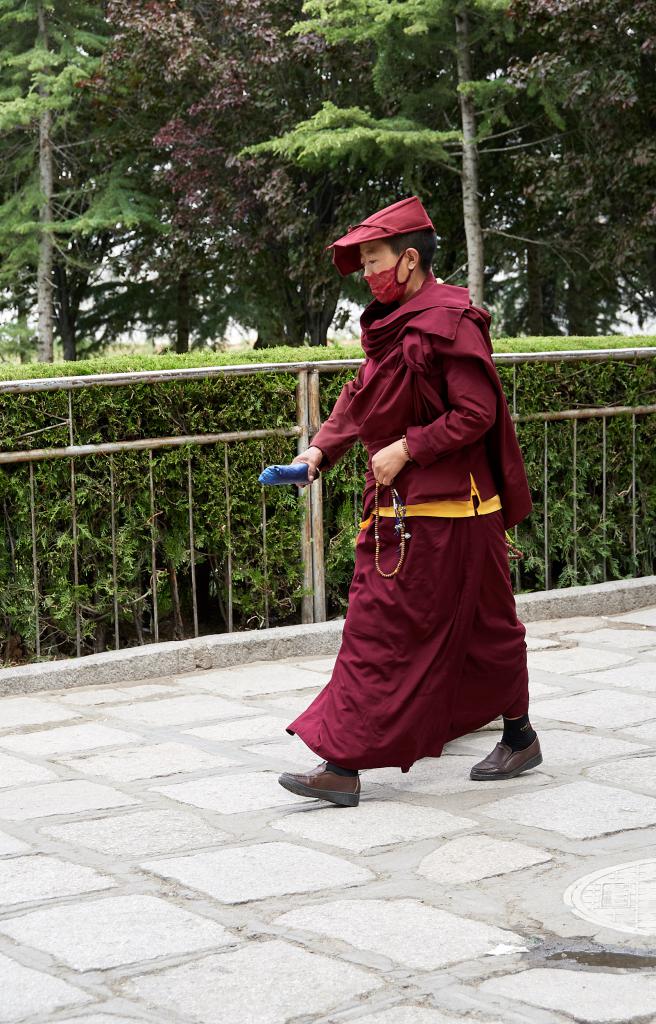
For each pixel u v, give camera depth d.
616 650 6.08
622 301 23.58
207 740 4.75
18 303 28.70
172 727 4.95
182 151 22.08
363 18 19.00
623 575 7.56
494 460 4.00
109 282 28.56
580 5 16.86
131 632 6.39
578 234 20.28
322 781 3.96
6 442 5.82
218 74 21.55
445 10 18.62
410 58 19.61
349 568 6.78
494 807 3.92
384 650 3.90
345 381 6.57
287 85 22.08
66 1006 2.64
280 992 2.67
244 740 4.75
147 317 28.59
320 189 22.53
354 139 18.59
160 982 2.73
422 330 3.79
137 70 22.77
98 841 3.67
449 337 3.77
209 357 6.93
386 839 3.65
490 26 19.16
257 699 5.39
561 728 4.80
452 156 21.12
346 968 2.78
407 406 3.87
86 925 3.05
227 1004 2.63
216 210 22.11
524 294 25.70
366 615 3.93
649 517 7.53
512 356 6.87
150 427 6.16
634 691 5.32
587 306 24.06
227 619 6.51
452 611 3.90
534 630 6.53
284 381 6.41
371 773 4.35
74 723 5.05
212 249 23.72
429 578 3.86
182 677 5.82
